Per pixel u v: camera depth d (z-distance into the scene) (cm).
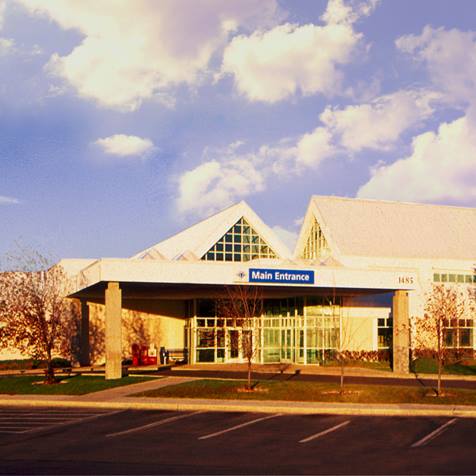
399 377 3105
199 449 1452
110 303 2792
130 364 3984
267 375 3167
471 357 4075
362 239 4325
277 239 4191
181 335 4344
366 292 3516
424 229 4619
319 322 3797
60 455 1387
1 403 2253
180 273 2838
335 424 1803
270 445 1500
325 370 3419
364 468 1260
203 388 2461
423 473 1218
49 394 2422
